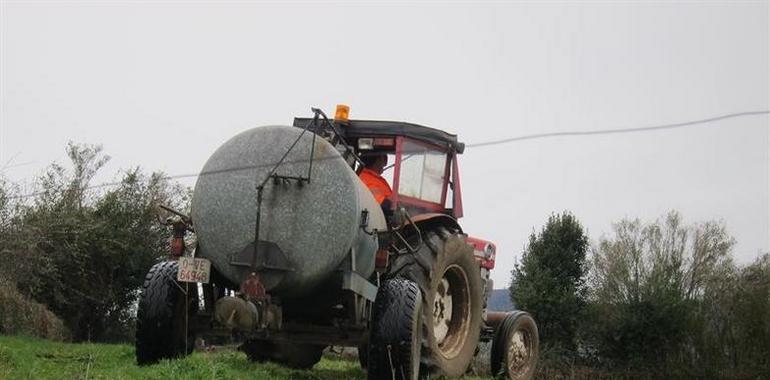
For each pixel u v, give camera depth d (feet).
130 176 61.05
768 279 82.28
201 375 22.48
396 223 26.91
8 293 46.50
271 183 23.93
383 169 30.78
